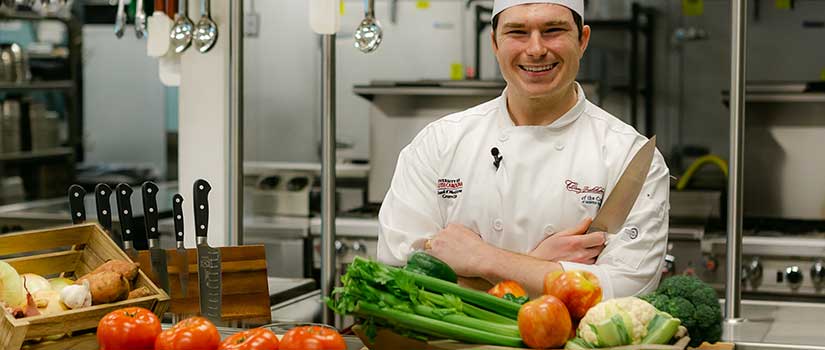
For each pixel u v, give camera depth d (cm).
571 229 214
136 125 656
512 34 211
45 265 199
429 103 455
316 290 263
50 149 559
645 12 529
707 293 168
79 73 635
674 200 427
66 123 634
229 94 249
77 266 204
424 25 555
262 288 214
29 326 170
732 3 217
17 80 529
